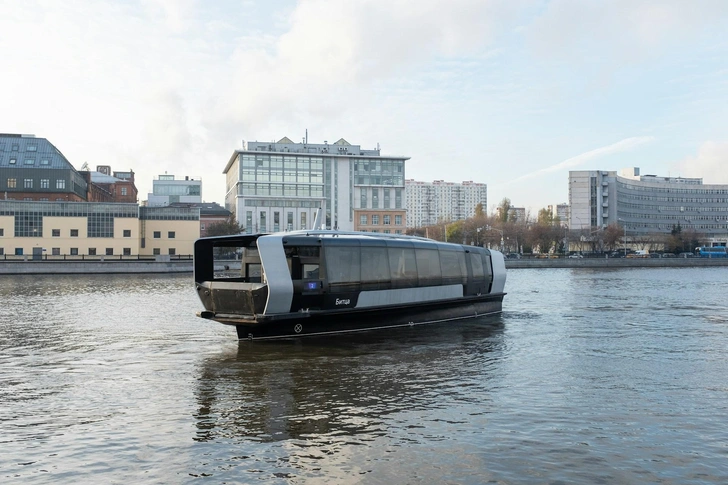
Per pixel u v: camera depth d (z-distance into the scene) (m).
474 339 21.45
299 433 10.75
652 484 8.70
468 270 27.95
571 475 8.97
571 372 15.84
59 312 30.47
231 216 112.94
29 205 84.81
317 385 14.31
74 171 101.12
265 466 9.27
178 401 12.89
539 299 39.62
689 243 148.88
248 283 19.59
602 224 171.12
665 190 196.62
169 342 20.64
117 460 9.52
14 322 26.39
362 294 22.30
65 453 9.82
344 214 120.19
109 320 27.03
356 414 11.91
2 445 10.20
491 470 9.13
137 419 11.60
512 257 115.38
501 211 147.75
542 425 11.23
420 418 11.64
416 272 24.73
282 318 19.88
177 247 97.44
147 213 96.06
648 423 11.38
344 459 9.55
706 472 9.11
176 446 10.11
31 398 13.21
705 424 11.34
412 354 18.38
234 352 18.64
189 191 153.38
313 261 20.88
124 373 15.70
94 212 88.00
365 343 20.38
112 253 88.81
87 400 13.02
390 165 122.19
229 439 10.45
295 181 118.25
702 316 29.25
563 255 121.81
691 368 16.45
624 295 43.12
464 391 13.76
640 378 15.15
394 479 8.80
